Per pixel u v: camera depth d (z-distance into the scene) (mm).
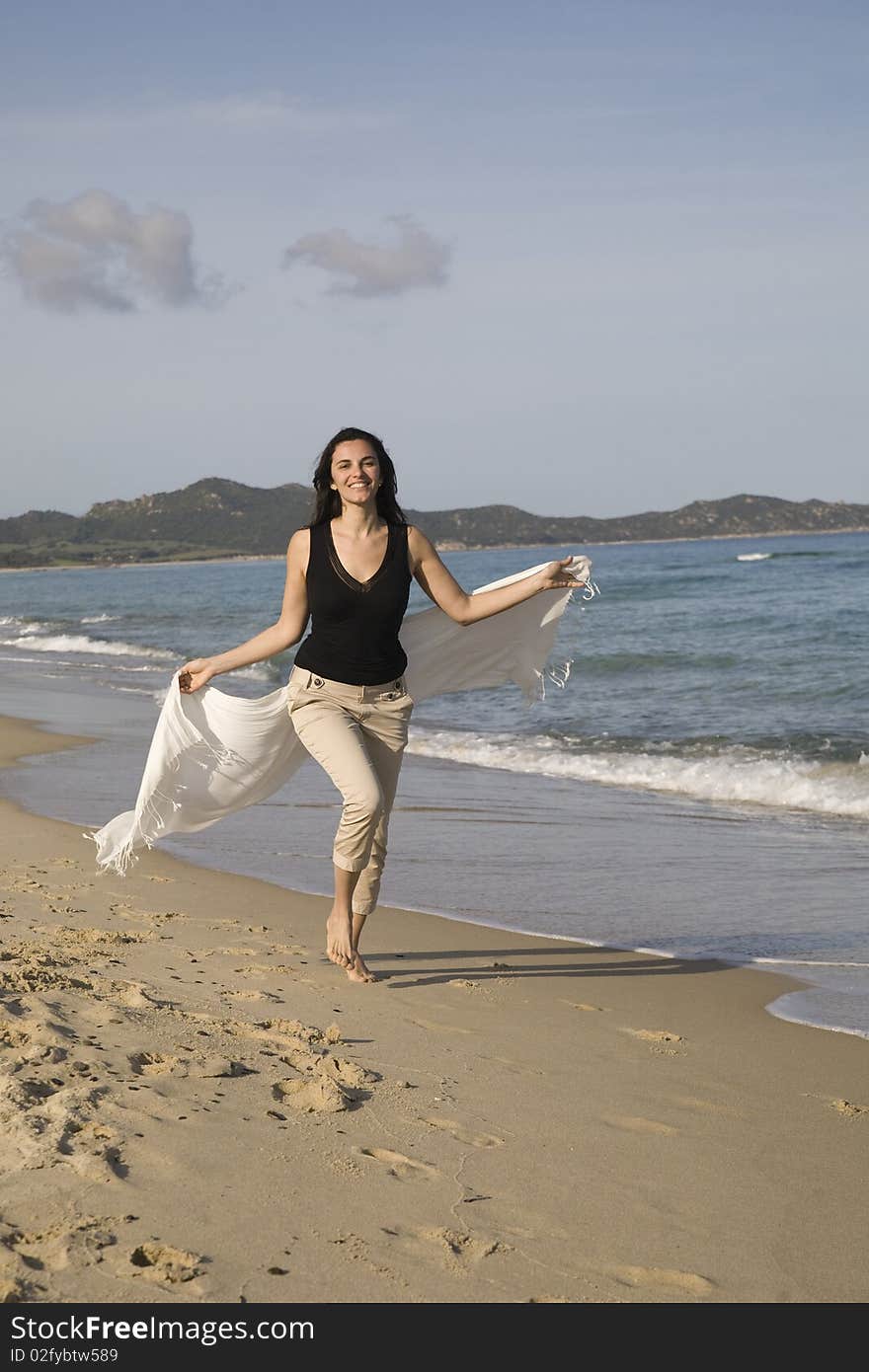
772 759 11273
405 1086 3572
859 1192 3002
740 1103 3633
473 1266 2506
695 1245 2695
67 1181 2645
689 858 7605
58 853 7406
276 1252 2469
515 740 13117
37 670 24188
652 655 19781
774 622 25531
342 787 4461
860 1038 4297
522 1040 4164
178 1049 3633
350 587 4402
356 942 4852
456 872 7219
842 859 7566
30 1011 3805
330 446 4383
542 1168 3055
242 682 21109
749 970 5215
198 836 8195
